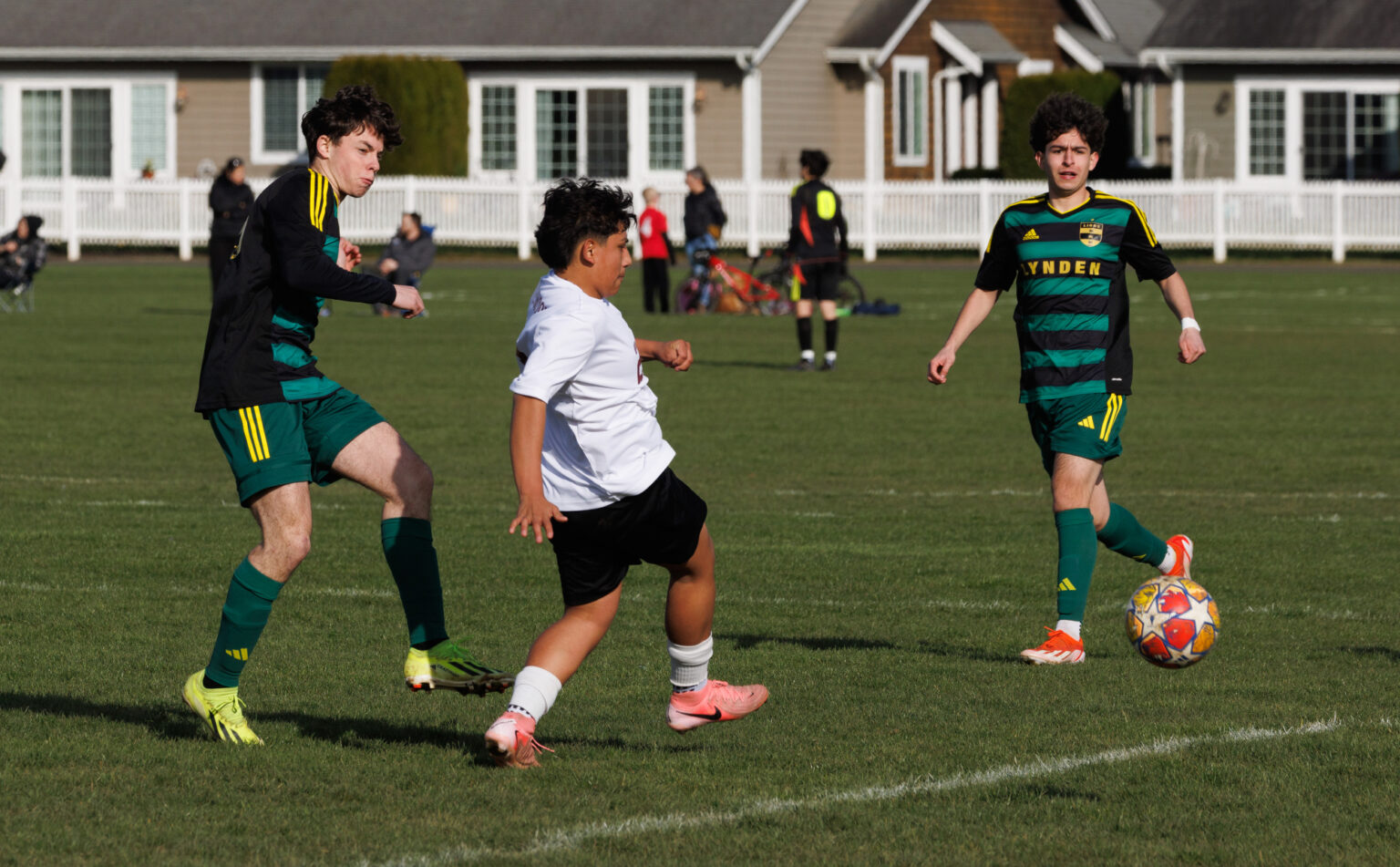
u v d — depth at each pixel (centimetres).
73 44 11694
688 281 7519
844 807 1372
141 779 1434
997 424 4044
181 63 11756
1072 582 1920
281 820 1331
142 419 3991
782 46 11312
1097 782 1441
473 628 2070
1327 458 3547
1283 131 11669
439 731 1612
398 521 1570
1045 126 1942
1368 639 2044
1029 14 12544
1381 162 11544
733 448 3662
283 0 11850
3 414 4047
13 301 7350
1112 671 1884
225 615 1534
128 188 10919
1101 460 1955
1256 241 10669
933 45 12044
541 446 1401
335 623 2102
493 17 11488
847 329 6612
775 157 11356
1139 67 12988
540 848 1267
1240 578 2395
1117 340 1961
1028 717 1673
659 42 11112
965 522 2836
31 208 10950
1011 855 1261
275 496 1525
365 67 10894
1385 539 2683
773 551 2594
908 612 2200
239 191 6322
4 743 1538
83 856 1245
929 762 1502
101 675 1820
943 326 6744
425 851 1259
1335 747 1553
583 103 11388
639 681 1825
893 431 3916
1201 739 1580
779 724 1642
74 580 2325
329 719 1653
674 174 11294
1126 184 10788
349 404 1599
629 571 2472
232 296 1525
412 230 7194
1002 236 1989
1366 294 8194
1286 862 1247
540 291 1448
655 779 1447
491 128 11544
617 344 1432
